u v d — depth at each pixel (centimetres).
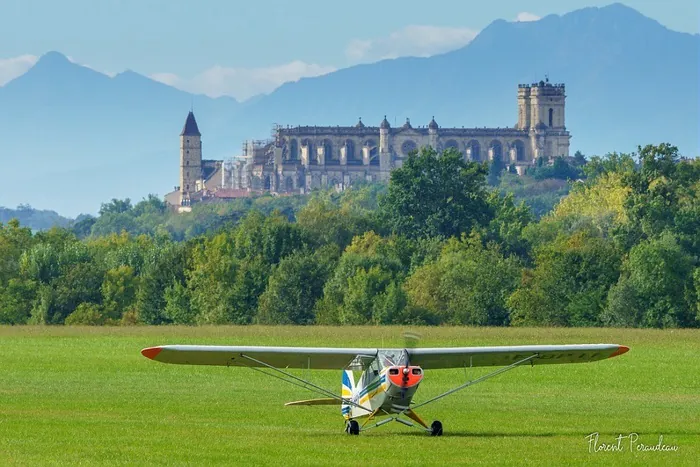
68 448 12475
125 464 11431
